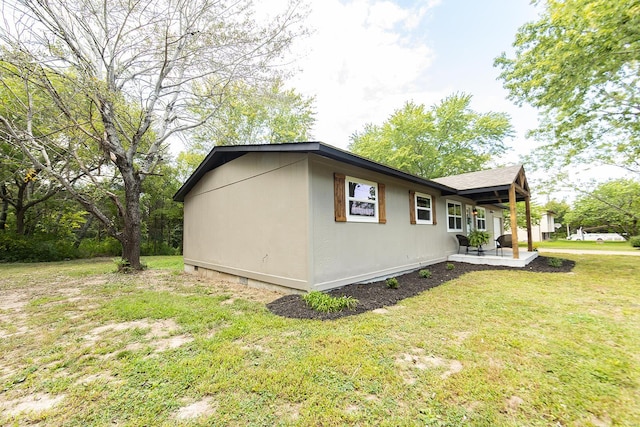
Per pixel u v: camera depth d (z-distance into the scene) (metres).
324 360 2.50
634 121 9.05
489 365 2.42
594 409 1.85
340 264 5.36
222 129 10.53
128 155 8.52
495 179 9.29
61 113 7.77
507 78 10.56
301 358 2.57
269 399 1.98
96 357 2.70
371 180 6.29
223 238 7.35
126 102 7.99
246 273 6.33
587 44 6.89
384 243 6.62
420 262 8.06
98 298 5.15
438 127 21.06
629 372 2.29
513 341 2.89
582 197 18.58
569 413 1.82
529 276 6.68
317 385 2.13
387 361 2.50
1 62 6.85
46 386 2.21
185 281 7.14
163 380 2.24
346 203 5.59
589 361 2.48
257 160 6.07
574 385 2.12
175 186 19.28
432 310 4.01
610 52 6.74
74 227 17.11
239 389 2.10
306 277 4.75
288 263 5.16
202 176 8.59
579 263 8.82
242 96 9.52
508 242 9.81
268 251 5.67
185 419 1.79
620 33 6.25
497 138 20.16
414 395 2.01
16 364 2.60
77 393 2.09
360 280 5.81
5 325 3.67
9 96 8.13
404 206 7.50
